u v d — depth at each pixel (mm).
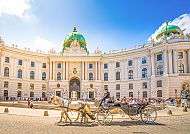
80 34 106812
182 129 17797
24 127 18219
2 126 18359
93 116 21625
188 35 77000
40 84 95750
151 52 83375
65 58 98188
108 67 97938
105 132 16406
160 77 77875
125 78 92500
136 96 87750
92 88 96062
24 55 92875
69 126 19516
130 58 92062
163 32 89000
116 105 22094
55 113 33188
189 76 73000
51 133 15664
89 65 99312
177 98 63781
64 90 96062
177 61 76188
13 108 40562
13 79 87688
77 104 21578
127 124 21000
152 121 23266
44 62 98812
